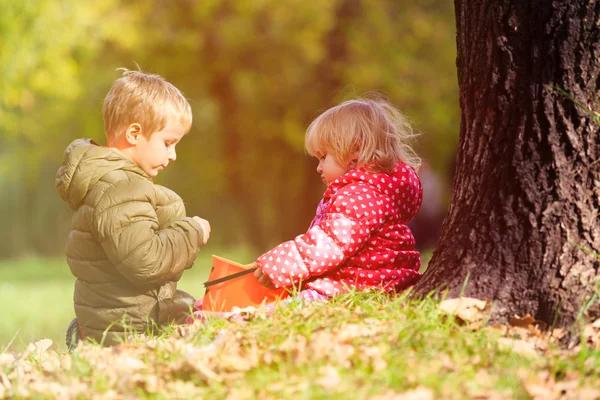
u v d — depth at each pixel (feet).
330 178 17.80
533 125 14.29
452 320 13.50
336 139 17.34
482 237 14.53
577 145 14.10
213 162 88.17
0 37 48.44
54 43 51.26
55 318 36.14
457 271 14.62
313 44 69.67
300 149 77.87
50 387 12.53
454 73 75.10
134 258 16.17
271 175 85.97
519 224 14.23
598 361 11.92
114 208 16.34
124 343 15.12
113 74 75.46
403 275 16.79
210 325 14.94
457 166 15.71
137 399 11.82
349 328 13.33
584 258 13.83
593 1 14.15
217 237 122.01
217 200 118.83
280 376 11.69
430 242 71.67
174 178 106.01
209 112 85.56
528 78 14.39
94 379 12.71
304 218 80.53
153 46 71.36
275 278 16.20
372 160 17.10
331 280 16.70
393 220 16.97
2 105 59.06
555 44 14.20
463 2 15.52
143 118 17.11
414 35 73.72
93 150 16.84
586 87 14.17
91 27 58.90
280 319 14.40
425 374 11.52
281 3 68.59
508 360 12.19
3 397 12.54
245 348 13.24
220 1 70.03
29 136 87.15
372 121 17.33
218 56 72.59
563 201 14.05
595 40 14.15
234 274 16.75
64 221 124.77
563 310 13.56
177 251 16.70
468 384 11.19
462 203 15.19
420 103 72.90
